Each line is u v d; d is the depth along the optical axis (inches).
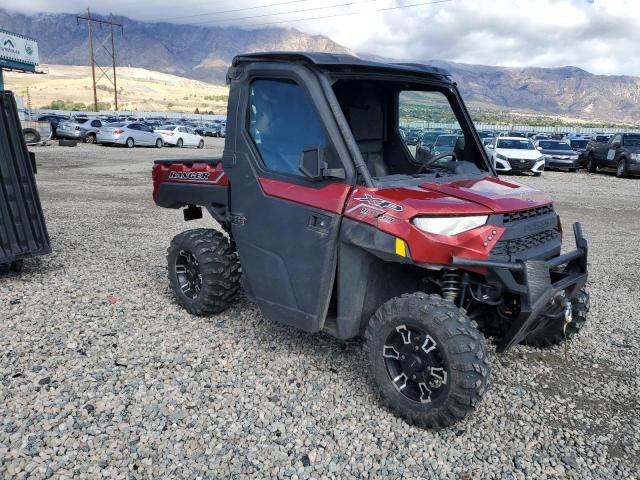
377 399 154.1
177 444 131.1
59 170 766.5
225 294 205.2
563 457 132.5
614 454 135.0
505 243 142.2
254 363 173.8
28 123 1243.2
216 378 163.3
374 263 155.3
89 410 143.6
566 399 160.4
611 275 300.8
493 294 142.3
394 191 147.8
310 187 157.6
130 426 137.8
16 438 130.6
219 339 191.5
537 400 159.0
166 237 358.0
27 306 218.4
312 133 157.0
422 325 135.3
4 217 248.4
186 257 213.9
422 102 188.9
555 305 148.2
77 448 128.3
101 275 264.2
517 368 179.0
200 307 206.2
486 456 132.0
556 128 2486.5
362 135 183.6
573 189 727.1
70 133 1327.5
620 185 791.7
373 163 187.9
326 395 155.5
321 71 153.6
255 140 172.2
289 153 163.3
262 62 166.7
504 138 953.5
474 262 133.4
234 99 175.9
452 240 135.3
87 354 176.7
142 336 192.2
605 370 180.4
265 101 167.9
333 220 150.6
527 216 151.6
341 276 153.6
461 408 131.6
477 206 141.9
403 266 159.6
